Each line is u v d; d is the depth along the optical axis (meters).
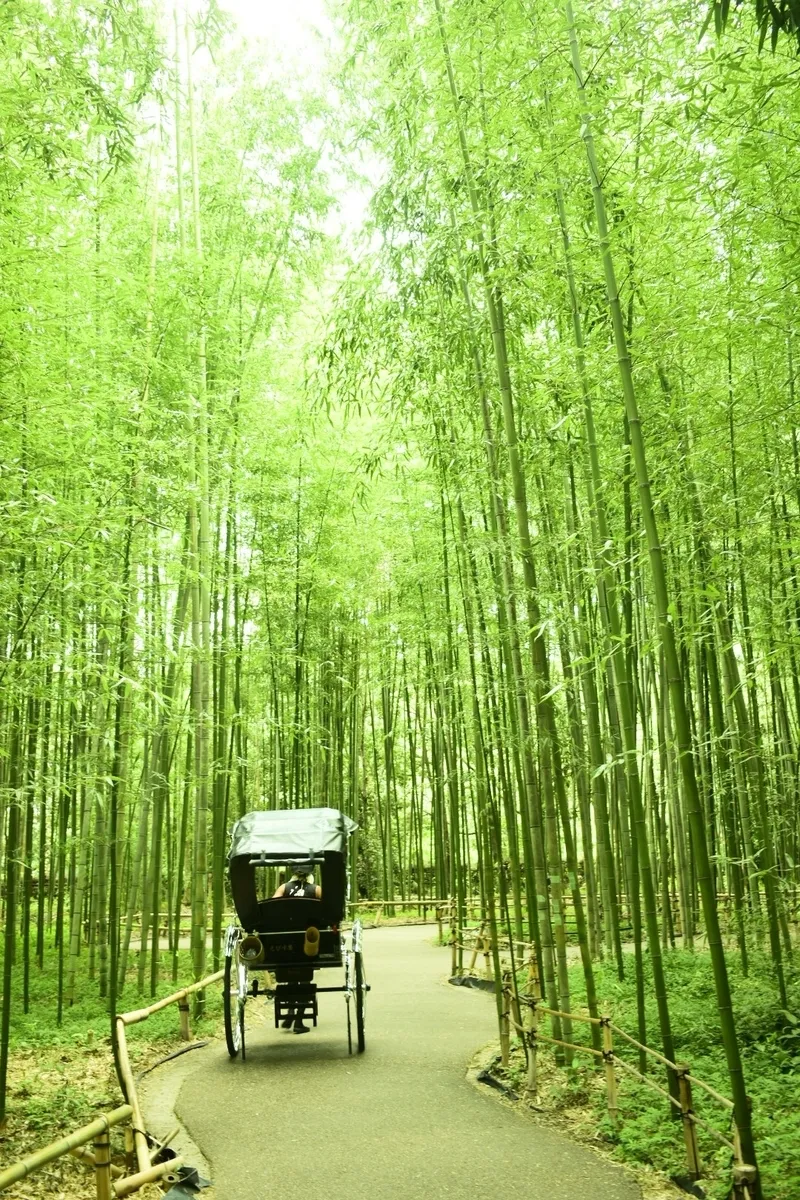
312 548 12.47
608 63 4.61
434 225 7.04
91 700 8.15
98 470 6.22
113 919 6.28
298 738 13.71
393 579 13.73
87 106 5.90
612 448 6.98
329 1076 6.17
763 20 3.28
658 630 3.95
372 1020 8.41
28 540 5.21
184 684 11.54
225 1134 4.93
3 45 5.25
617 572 6.72
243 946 6.93
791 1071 5.53
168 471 8.05
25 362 5.21
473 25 5.70
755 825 8.64
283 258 10.80
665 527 6.53
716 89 4.22
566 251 5.76
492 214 6.04
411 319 7.04
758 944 8.93
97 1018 8.55
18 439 5.27
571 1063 5.80
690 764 3.81
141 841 11.02
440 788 16.34
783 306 5.03
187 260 8.34
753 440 5.91
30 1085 5.89
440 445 7.50
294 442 11.48
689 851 10.95
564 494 8.30
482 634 7.62
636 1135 4.57
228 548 10.82
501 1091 5.73
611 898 7.57
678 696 3.85
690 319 5.11
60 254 5.50
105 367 6.86
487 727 7.63
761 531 5.93
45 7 5.55
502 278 5.96
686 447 5.93
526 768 6.48
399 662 16.94
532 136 5.78
